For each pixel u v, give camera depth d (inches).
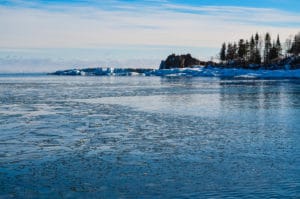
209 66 7691.9
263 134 1039.0
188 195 584.1
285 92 2475.4
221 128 1136.2
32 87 3380.9
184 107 1676.9
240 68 6712.6
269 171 697.0
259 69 6314.0
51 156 812.6
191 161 769.6
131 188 616.7
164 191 602.2
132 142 946.7
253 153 829.8
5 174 690.2
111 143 935.0
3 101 1999.3
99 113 1492.4
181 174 685.3
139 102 1913.1
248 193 588.1
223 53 7268.7
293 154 818.8
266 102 1870.1
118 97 2222.0
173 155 818.2
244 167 724.0
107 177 671.8
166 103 1851.6
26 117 1385.3
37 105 1800.0
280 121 1266.0
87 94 2476.6
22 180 657.0
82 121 1285.7
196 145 911.7
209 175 677.9
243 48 6845.5
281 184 626.5
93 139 982.4
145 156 810.8
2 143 935.7
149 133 1061.8
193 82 4128.9
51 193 597.9
